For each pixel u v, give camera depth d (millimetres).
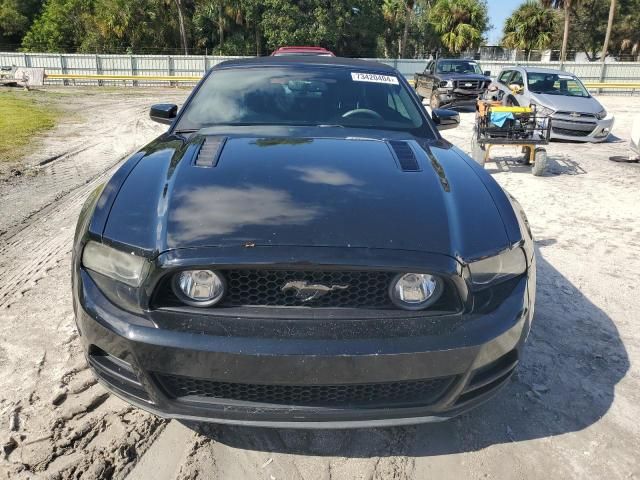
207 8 39594
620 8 42781
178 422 2283
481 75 16750
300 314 1768
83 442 2146
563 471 2064
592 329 3154
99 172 7016
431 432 2268
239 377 1722
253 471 2027
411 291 1787
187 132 2939
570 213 5613
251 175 2191
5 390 2428
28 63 25906
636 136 8320
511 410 2412
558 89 11773
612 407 2445
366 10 38062
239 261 1727
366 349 1704
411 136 2945
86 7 40531
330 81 3379
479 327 1799
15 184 6277
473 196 2164
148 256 1792
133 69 26672
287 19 35594
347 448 2162
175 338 1718
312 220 1895
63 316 3111
